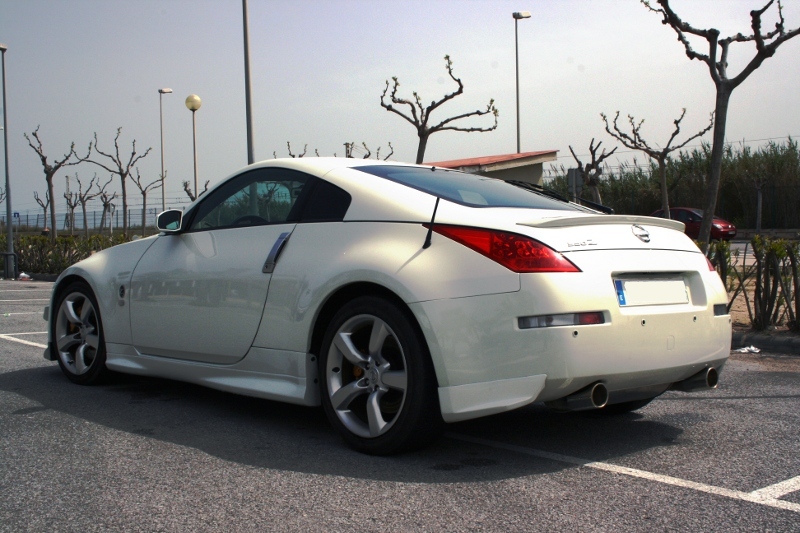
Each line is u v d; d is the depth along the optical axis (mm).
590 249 3328
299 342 3793
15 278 21031
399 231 3531
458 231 3354
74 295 5301
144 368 4770
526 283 3146
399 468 3324
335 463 3396
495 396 3164
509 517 2730
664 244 3664
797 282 7270
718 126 8875
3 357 6410
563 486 3080
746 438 3863
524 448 3664
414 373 3336
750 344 7188
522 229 3271
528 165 19422
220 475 3227
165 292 4574
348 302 3619
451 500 2910
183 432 3941
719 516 2744
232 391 4152
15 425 4082
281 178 4250
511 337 3139
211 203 4617
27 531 2623
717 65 8953
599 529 2617
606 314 3225
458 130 13070
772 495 2975
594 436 3900
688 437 3891
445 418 3254
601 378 3205
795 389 5164
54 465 3369
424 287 3291
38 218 42688
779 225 30500
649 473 3260
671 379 3529
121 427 4047
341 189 3908
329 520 2709
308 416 4316
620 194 34312
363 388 3576
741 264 8484
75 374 5250
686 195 32688
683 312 3537
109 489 3047
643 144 16531
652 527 2637
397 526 2648
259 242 4133
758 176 30766
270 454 3545
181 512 2791
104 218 33750
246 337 4070
